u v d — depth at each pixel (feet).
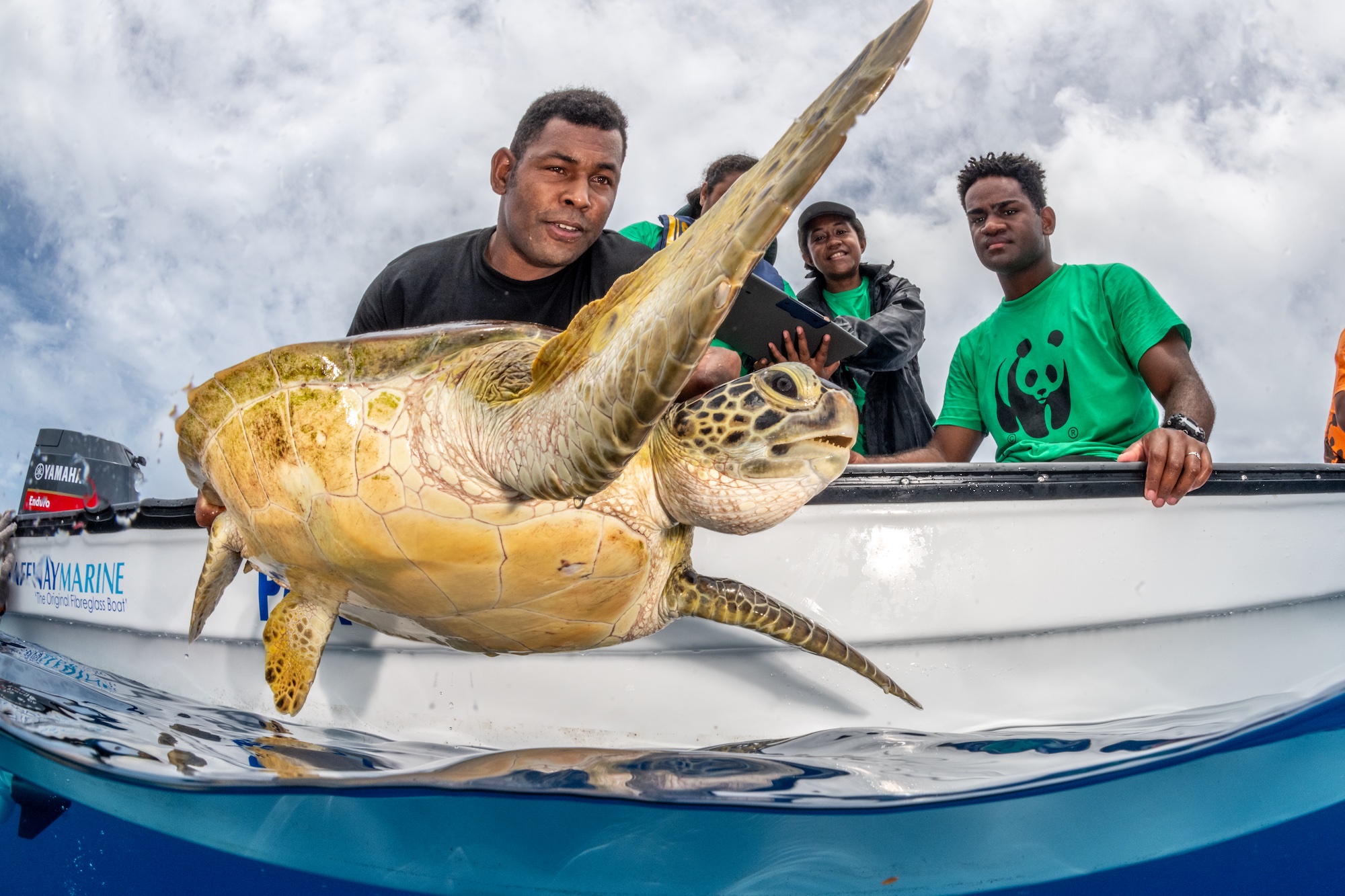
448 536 5.61
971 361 12.98
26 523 13.26
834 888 6.68
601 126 9.78
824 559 7.57
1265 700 7.61
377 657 8.36
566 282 10.75
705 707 7.67
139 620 10.49
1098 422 11.09
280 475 6.03
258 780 6.86
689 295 3.46
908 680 7.64
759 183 3.63
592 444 4.20
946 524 7.57
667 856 6.78
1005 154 12.20
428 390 5.76
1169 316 10.61
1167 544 8.02
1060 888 6.93
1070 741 6.97
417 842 7.32
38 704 9.05
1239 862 7.53
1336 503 8.88
